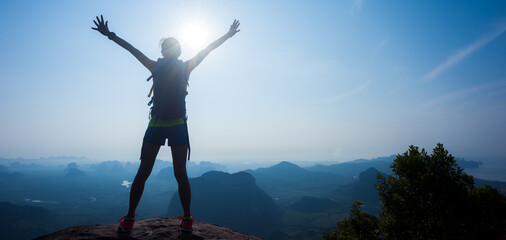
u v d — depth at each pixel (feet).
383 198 30.17
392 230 28.66
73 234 7.64
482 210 23.21
